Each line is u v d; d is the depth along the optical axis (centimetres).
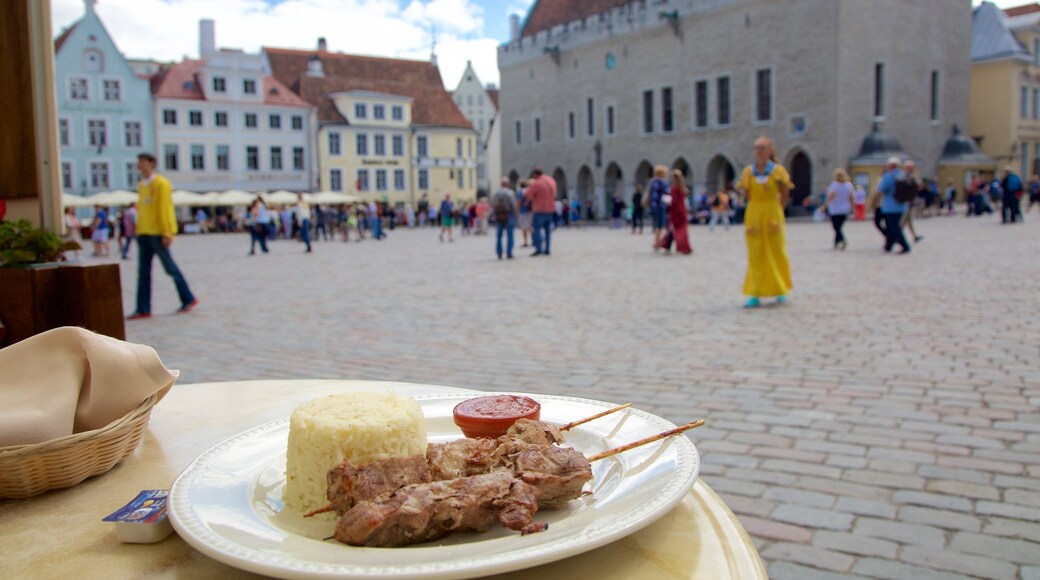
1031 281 1061
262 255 2541
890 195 1590
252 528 109
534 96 5794
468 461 121
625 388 544
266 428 152
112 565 110
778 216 889
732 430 438
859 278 1165
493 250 2272
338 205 5881
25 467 132
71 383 146
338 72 6538
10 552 115
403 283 1366
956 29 4588
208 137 5594
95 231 2909
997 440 404
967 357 600
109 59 5266
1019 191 2664
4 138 467
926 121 4425
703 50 4556
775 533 306
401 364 657
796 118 4122
